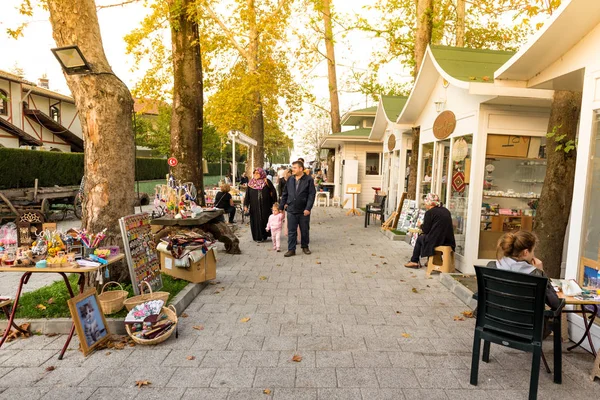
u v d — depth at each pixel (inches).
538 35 152.1
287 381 125.3
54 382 123.3
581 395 120.0
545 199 203.3
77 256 156.4
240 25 490.0
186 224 260.4
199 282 218.7
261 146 771.4
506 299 118.8
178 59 336.5
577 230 156.3
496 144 257.4
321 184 791.7
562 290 132.1
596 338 145.1
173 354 142.9
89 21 186.2
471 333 165.3
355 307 195.0
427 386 123.8
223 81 652.1
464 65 277.3
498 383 126.3
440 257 267.7
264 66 569.6
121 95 193.9
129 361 137.5
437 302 203.8
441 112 319.9
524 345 115.5
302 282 238.1
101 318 152.6
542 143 259.8
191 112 340.8
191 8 319.9
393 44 484.7
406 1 479.8
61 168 647.1
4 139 780.0
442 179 323.9
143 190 898.7
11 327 156.5
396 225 424.5
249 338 157.2
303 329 166.9
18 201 458.0
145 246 194.2
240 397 116.0
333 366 135.4
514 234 135.7
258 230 372.2
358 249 342.6
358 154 701.9
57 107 1075.9
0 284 238.5
